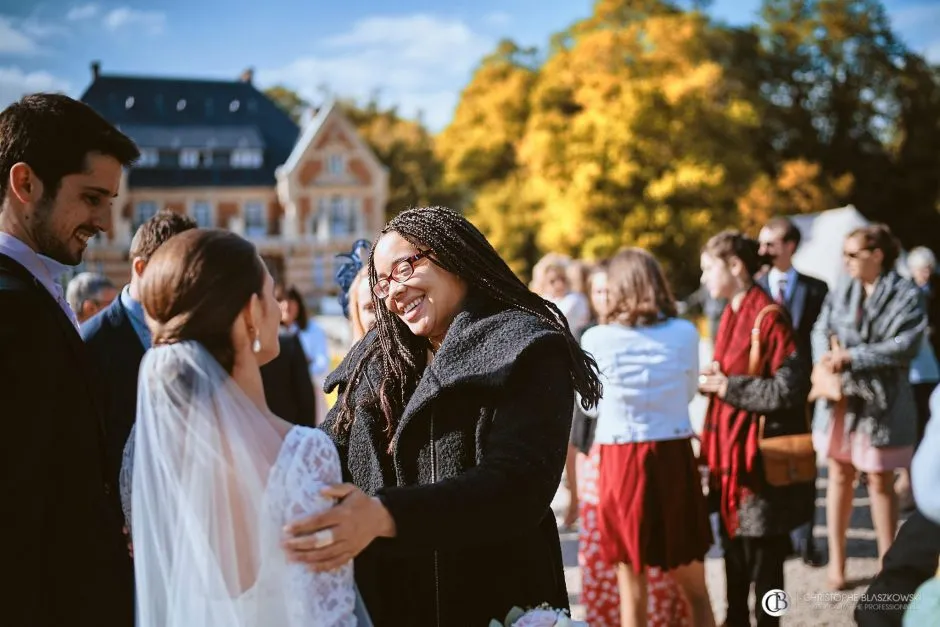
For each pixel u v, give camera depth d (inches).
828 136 1341.0
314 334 258.5
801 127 1304.1
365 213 1480.1
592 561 159.8
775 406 144.8
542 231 1166.3
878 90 1310.3
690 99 1087.0
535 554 81.8
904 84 1284.4
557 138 1136.2
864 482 269.1
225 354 64.8
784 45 1353.3
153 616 65.4
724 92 1233.4
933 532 67.2
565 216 1088.2
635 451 140.4
